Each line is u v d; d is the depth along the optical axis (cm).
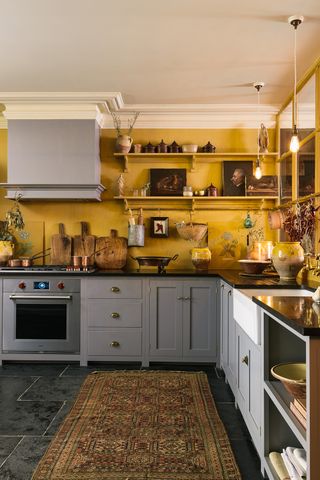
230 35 270
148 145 418
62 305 377
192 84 355
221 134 430
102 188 413
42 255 432
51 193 402
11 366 376
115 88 365
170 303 372
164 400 290
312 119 356
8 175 400
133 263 432
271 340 195
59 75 337
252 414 222
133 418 260
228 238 429
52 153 399
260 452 201
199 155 416
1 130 438
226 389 317
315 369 134
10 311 378
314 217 305
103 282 375
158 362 380
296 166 364
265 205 429
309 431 134
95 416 262
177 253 430
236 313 273
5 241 416
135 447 223
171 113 420
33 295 376
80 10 241
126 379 336
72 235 432
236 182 424
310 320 148
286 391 181
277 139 416
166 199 427
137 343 373
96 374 349
